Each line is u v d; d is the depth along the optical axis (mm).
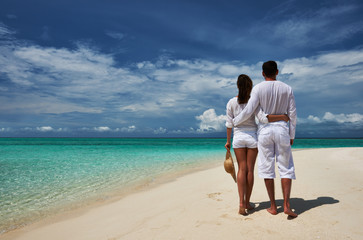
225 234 2256
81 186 5559
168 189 4820
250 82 2898
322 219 2465
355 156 8992
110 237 2506
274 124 2691
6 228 3039
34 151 19062
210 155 14648
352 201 2996
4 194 4855
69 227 2990
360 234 2105
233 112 3004
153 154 15742
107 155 14820
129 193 4762
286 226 2354
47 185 5695
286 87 2736
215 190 4281
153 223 2771
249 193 2902
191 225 2566
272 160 2732
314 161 7652
